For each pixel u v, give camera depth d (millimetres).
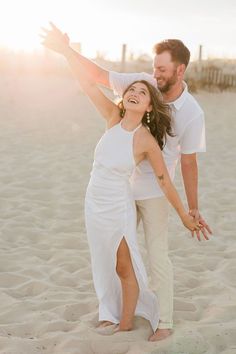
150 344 3969
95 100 4125
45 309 4594
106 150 3986
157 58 3932
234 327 4242
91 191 4078
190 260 5820
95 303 4676
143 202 4113
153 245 4137
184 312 4543
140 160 4020
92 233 4098
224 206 7887
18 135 12789
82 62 4141
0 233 6445
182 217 4066
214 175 9766
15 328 4211
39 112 16344
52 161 10242
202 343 4004
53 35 4059
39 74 25672
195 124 4012
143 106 3920
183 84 4043
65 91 20938
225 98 21859
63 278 5246
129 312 4145
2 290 4953
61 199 7926
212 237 6594
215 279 5297
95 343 3975
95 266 4199
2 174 9172
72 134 13203
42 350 3906
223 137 13781
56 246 6148
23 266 5516
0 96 18828
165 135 4039
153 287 4297
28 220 6965
